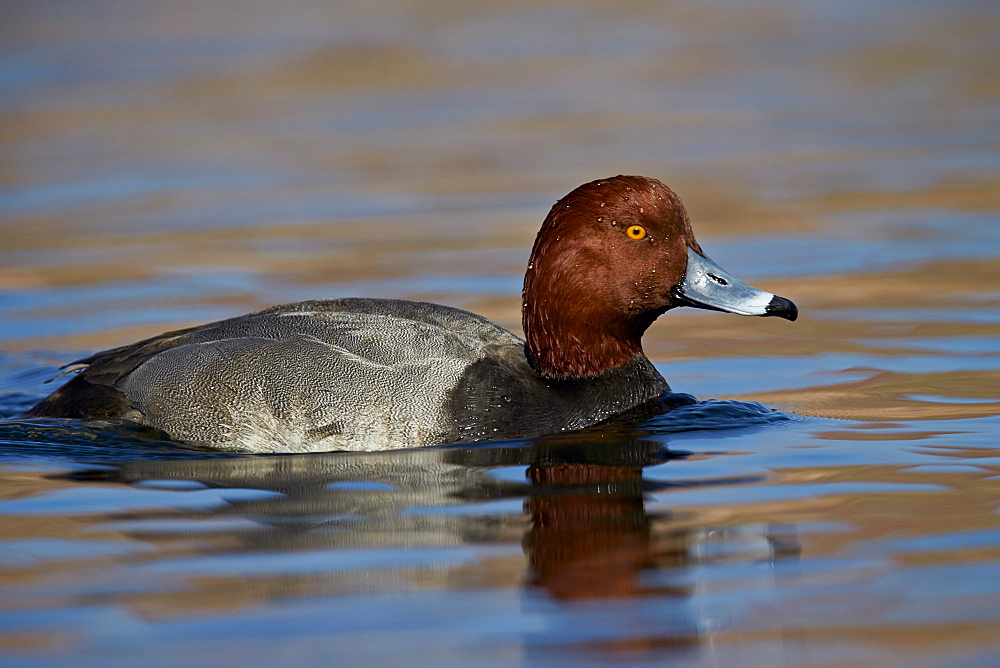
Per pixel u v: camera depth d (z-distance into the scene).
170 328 14.88
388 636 6.98
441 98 29.67
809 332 14.29
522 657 6.75
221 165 23.98
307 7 40.66
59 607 7.36
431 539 8.34
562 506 8.91
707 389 12.36
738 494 9.12
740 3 41.16
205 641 6.93
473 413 10.69
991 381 12.19
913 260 17.08
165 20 38.97
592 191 10.96
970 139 24.52
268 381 10.77
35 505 9.14
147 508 9.05
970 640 6.82
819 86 30.02
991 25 35.69
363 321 11.26
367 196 21.59
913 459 9.88
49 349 14.27
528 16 39.44
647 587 7.56
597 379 11.16
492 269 17.17
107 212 20.73
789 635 6.95
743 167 22.92
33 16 39.59
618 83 31.02
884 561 7.83
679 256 10.91
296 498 9.23
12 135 26.50
